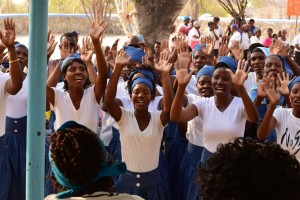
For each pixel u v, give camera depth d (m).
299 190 1.86
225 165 1.90
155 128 4.98
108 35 30.25
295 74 7.08
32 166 2.62
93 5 5.03
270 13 39.59
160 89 6.20
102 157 2.74
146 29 12.52
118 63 4.88
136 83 4.96
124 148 5.02
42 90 2.59
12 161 5.66
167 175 5.41
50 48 6.62
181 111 4.78
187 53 4.89
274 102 4.68
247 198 1.85
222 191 1.88
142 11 12.46
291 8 24.00
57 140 2.74
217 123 4.93
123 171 2.76
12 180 5.68
